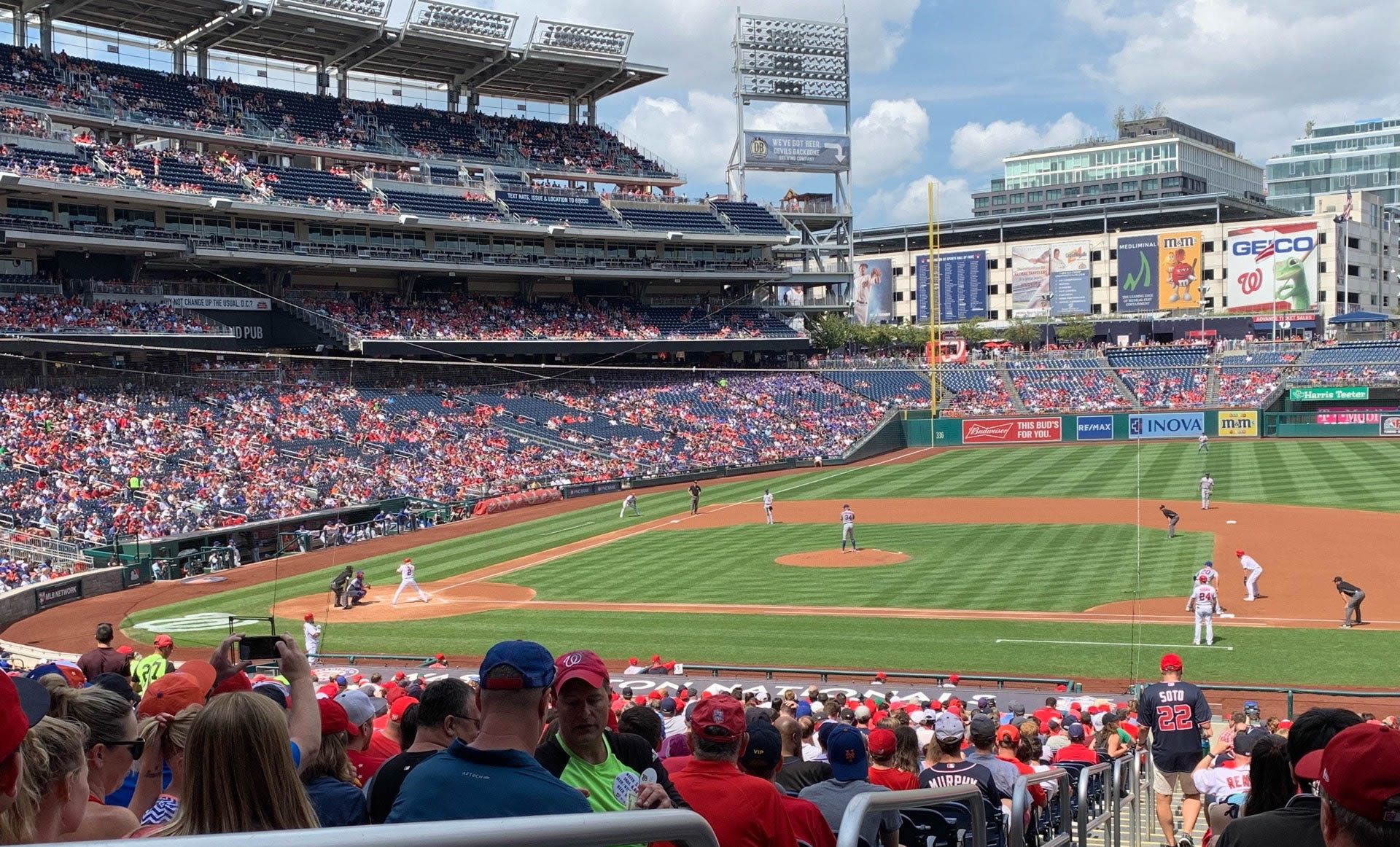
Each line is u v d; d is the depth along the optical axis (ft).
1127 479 229.86
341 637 123.34
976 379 336.29
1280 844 17.79
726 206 329.93
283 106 275.39
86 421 196.75
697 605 133.90
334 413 233.96
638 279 315.99
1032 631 114.83
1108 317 422.41
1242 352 345.10
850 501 220.23
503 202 283.59
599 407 281.13
